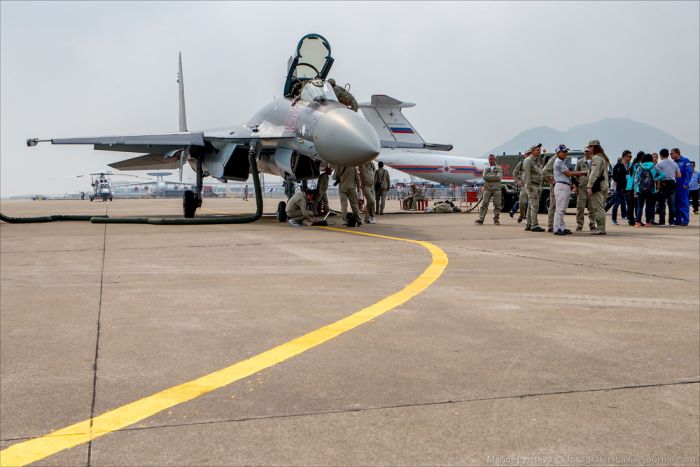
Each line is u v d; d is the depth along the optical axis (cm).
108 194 7181
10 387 322
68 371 350
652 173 1579
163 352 388
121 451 246
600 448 247
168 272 745
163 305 539
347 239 1192
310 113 1423
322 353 383
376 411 287
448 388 318
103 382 330
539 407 291
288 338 421
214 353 385
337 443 253
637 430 264
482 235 1294
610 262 833
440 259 866
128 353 386
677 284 646
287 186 1744
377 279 684
